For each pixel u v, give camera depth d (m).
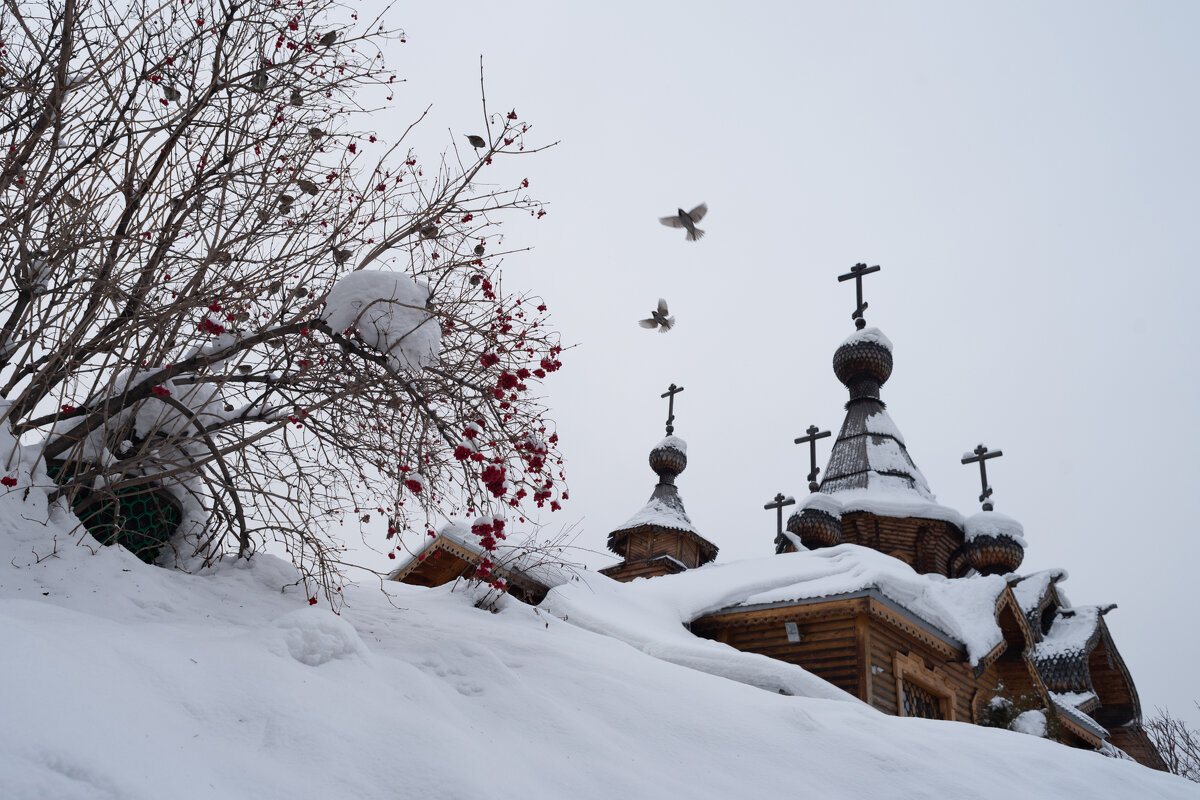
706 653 9.81
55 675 3.46
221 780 3.45
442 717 4.87
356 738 4.18
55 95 5.36
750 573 14.59
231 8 6.29
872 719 7.36
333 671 4.88
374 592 7.98
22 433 5.84
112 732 3.32
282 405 6.12
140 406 6.09
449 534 11.66
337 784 3.77
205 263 5.58
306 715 4.19
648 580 15.01
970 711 14.56
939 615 13.25
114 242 5.51
